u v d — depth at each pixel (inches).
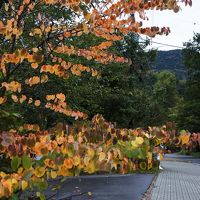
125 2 133.3
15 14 139.9
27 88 163.3
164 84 2701.8
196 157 2050.9
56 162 94.4
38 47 146.2
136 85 1159.0
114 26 139.8
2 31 120.7
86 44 237.5
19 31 123.6
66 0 129.1
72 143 94.7
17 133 115.6
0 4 143.5
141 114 1034.7
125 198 467.8
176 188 647.1
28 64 145.3
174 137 103.4
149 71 1331.2
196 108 2098.9
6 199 99.7
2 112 117.7
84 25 141.9
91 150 93.8
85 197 411.8
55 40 156.7
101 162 93.6
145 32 137.8
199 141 104.2
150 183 641.6
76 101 435.5
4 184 88.9
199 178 864.3
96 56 168.7
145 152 99.3
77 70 163.5
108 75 669.3
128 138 100.3
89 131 99.3
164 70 3152.1
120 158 97.0
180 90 2650.1
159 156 104.4
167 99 2657.5
